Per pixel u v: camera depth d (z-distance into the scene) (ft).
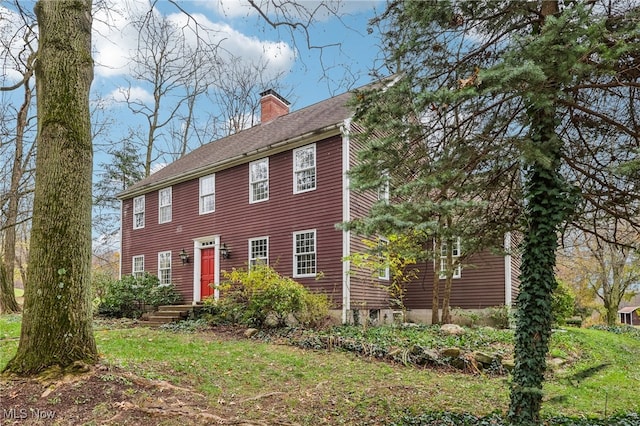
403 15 16.06
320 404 19.76
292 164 46.03
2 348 26.35
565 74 12.72
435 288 42.39
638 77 14.73
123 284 52.95
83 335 18.71
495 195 19.08
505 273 46.19
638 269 65.92
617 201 16.69
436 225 15.76
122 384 17.95
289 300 37.35
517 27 16.42
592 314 86.94
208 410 17.57
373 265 39.60
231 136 68.18
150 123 87.51
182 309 47.55
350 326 38.34
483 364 29.35
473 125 17.72
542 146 14.88
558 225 17.56
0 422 14.49
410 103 15.52
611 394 25.07
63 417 15.21
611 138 17.15
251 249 48.52
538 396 16.12
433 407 19.88
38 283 18.11
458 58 17.10
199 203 55.06
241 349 30.50
